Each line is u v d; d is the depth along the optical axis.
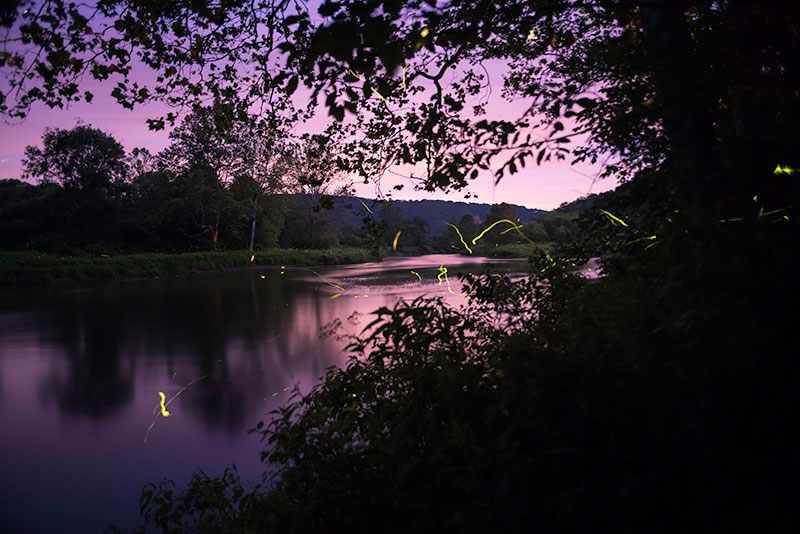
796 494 1.31
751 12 2.07
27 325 14.37
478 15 3.10
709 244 1.88
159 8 4.15
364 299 17.89
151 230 48.75
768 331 1.48
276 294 21.08
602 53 2.73
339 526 2.18
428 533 1.87
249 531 2.74
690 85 2.19
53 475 5.02
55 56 3.71
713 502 1.38
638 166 3.36
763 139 2.12
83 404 7.33
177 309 17.17
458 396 2.25
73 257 35.44
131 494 4.61
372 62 2.59
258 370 8.82
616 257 3.46
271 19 4.07
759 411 1.44
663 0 2.53
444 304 3.08
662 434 1.46
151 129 4.84
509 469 1.59
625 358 1.82
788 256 1.55
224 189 44.09
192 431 6.12
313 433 2.93
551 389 1.78
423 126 3.70
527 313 3.79
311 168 5.07
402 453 2.17
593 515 1.43
